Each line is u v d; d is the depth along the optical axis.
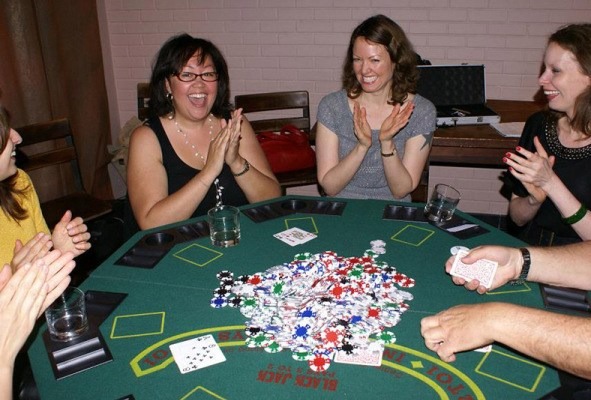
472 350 1.30
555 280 1.53
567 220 1.95
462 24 3.70
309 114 3.85
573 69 1.94
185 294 1.55
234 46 4.09
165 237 1.89
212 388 1.19
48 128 3.01
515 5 3.58
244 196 2.36
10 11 3.20
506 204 4.02
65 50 3.78
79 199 3.13
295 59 4.04
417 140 2.43
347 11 3.84
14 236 1.80
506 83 3.77
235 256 1.76
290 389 1.18
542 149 1.92
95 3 4.01
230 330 1.38
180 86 2.14
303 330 1.35
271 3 3.92
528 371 1.24
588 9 3.50
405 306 1.47
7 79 3.24
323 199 2.19
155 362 1.27
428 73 3.36
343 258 1.72
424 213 2.04
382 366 1.25
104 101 4.21
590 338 1.09
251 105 3.46
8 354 1.08
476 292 1.54
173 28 4.14
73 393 1.18
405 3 3.73
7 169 1.66
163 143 2.23
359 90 2.45
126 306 1.50
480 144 2.91
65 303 1.42
